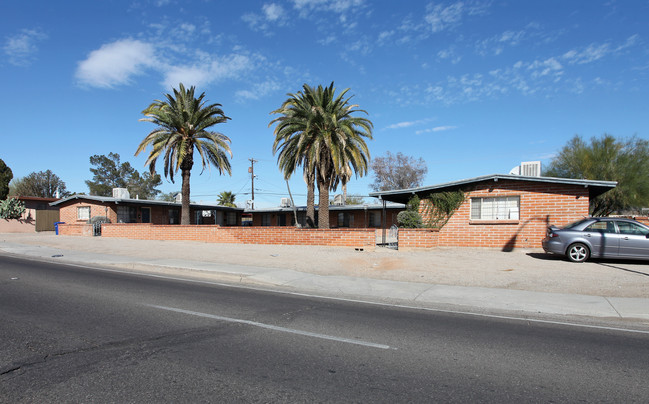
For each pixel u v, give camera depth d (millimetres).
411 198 19344
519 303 8352
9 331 5922
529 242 16828
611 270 11820
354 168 24953
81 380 4254
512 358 5203
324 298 9039
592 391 4215
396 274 11938
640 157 25578
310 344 5641
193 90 26062
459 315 7559
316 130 23000
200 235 22219
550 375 4641
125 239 23797
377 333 6238
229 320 6824
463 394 4102
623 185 25438
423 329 6523
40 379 4266
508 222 17188
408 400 3938
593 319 7379
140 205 33688
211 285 10539
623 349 5625
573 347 5680
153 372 4500
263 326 6504
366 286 10258
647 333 6473
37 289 9250
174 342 5570
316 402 3855
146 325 6383
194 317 6969
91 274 11828
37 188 62125
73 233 26766
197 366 4703
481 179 17484
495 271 12070
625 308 7773
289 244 19641
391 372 4664
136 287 9812
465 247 17844
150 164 25906
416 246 17062
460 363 4996
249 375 4477
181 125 25750
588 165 26391
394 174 46938
